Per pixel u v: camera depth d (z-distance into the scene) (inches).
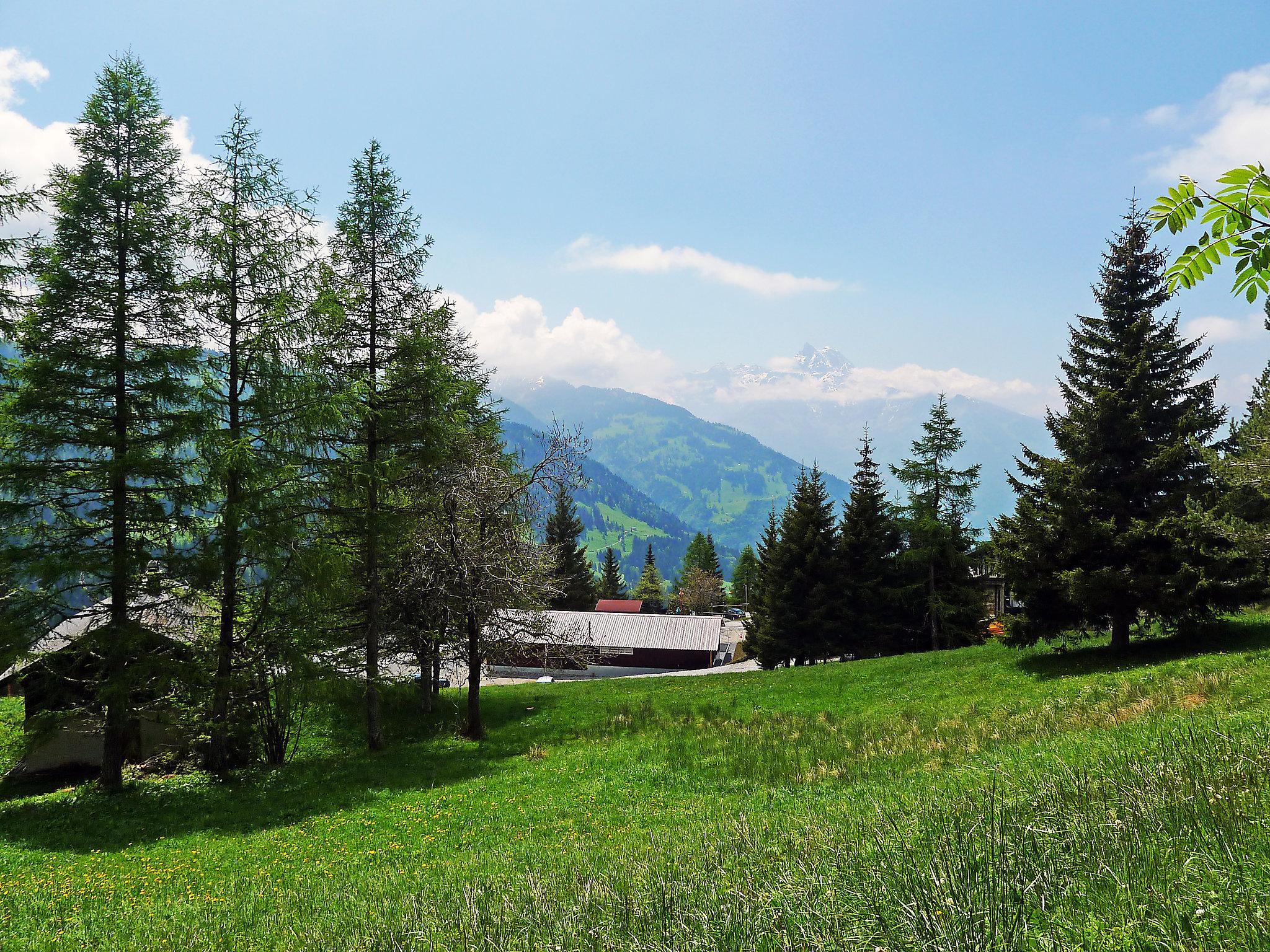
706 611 4672.7
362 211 911.0
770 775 650.2
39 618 697.6
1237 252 96.2
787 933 150.8
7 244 667.4
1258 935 106.1
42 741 703.7
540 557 1037.2
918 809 273.7
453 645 1087.6
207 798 725.3
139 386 721.6
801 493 1788.9
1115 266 991.6
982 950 121.4
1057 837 170.6
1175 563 882.8
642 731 957.2
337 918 301.1
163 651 783.1
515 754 887.7
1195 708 534.0
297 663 815.1
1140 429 901.2
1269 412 989.8
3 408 658.8
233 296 770.2
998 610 1884.8
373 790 733.9
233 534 752.3
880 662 1346.0
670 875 246.5
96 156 710.5
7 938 346.6
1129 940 115.2
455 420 946.7
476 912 237.1
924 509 1622.8
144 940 320.5
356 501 903.7
